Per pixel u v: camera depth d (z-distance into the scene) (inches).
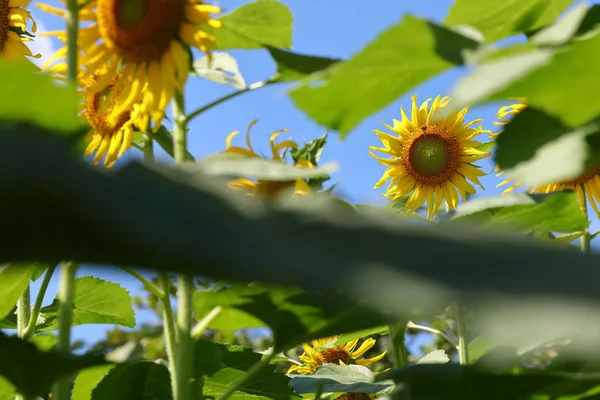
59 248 11.7
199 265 11.3
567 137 25.4
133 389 39.0
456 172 91.5
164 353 142.4
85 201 11.8
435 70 23.2
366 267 11.8
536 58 20.2
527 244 13.3
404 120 93.9
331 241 12.5
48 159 12.4
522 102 53.9
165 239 11.5
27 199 11.6
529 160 26.8
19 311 52.6
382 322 31.6
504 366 30.5
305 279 11.3
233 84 42.6
